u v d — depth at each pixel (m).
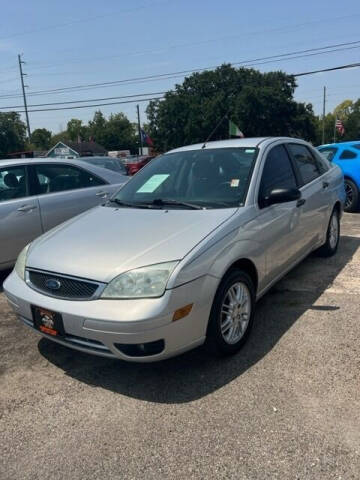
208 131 54.34
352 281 4.79
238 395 2.88
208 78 55.94
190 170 4.12
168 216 3.48
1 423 2.75
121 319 2.70
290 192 3.59
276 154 4.30
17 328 4.09
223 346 3.21
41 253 3.30
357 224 7.76
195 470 2.29
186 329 2.86
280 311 4.11
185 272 2.81
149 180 4.27
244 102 52.03
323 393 2.85
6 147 61.03
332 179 5.47
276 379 3.03
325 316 3.96
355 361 3.20
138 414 2.76
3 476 2.33
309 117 55.91
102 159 13.76
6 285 3.39
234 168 3.93
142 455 2.42
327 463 2.28
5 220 5.08
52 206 5.51
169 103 56.56
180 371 3.21
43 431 2.66
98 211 3.98
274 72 55.75
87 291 2.88
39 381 3.19
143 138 55.72
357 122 98.06
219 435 2.53
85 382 3.15
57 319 2.96
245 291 3.42
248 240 3.37
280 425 2.58
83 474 2.31
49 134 107.81
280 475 2.22
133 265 2.85
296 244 4.31
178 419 2.69
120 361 3.42
